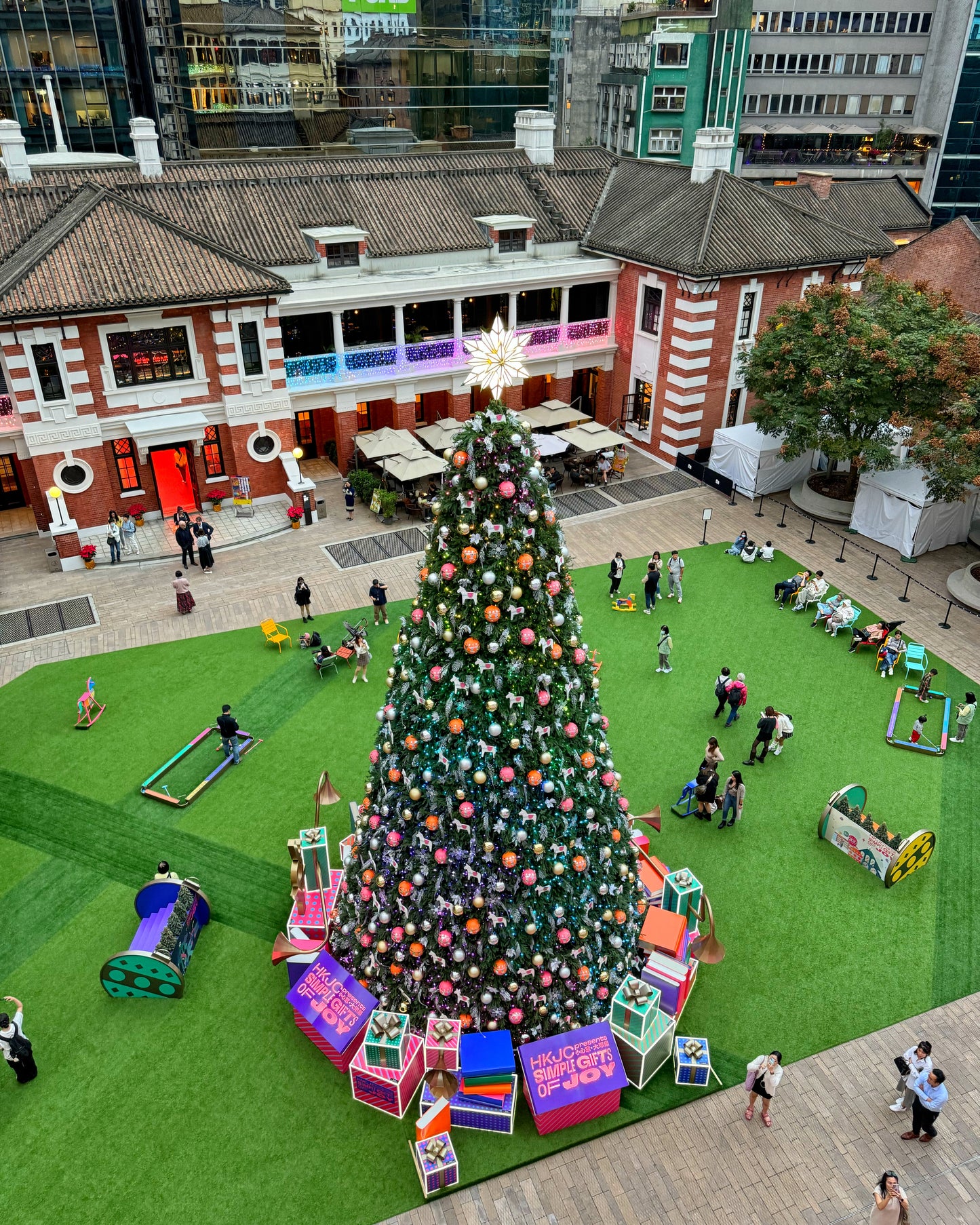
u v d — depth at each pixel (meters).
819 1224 12.55
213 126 57.81
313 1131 13.74
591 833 14.01
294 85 58.59
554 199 40.09
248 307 30.64
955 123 84.88
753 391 33.56
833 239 36.91
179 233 30.77
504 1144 13.55
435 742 13.32
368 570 29.94
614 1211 12.71
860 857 18.53
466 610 12.70
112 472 31.58
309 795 20.45
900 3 82.38
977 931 17.17
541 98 66.62
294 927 16.34
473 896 13.52
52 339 28.05
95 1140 13.60
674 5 79.25
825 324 30.19
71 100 56.06
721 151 37.69
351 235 33.62
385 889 14.26
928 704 23.55
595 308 40.66
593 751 13.94
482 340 12.22
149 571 29.86
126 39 59.12
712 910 17.05
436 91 63.03
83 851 18.91
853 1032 15.23
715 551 31.16
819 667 25.09
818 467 36.69
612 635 26.47
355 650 24.44
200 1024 15.36
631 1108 14.08
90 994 15.91
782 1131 13.78
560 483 36.09
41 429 29.00
